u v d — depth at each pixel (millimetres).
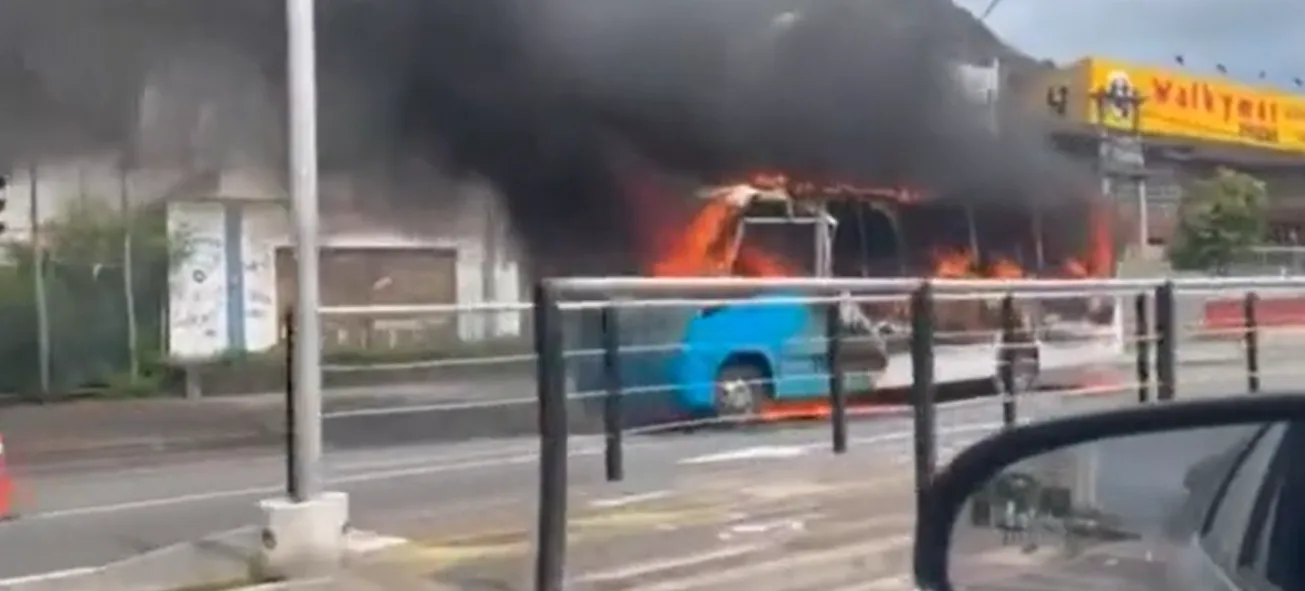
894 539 7062
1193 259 34812
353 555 7070
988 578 2307
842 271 16562
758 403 13016
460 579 6543
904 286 7691
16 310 20172
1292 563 2137
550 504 5754
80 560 7816
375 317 10430
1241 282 10023
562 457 5777
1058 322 13539
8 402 19469
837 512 7719
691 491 8391
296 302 6969
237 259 22469
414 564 6875
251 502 9906
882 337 12383
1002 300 10773
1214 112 38938
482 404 10789
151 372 20938
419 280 23391
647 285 6207
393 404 13117
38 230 20797
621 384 9836
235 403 19438
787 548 6875
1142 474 2301
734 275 15742
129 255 21375
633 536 7125
